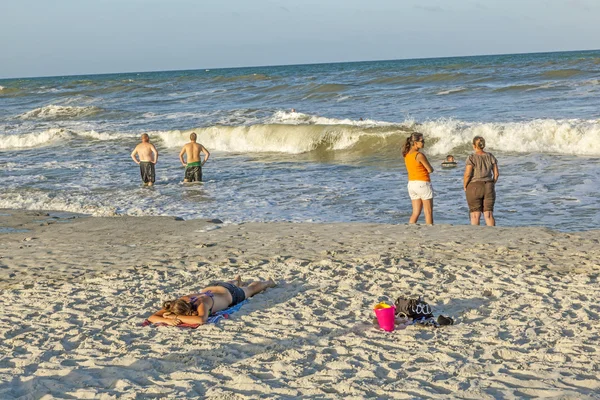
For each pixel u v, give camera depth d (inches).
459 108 1130.0
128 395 177.5
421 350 201.0
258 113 1266.0
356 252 338.0
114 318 250.5
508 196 514.6
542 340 204.2
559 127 738.2
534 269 291.4
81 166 779.4
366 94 1525.6
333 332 221.8
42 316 257.3
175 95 2015.3
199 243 383.2
